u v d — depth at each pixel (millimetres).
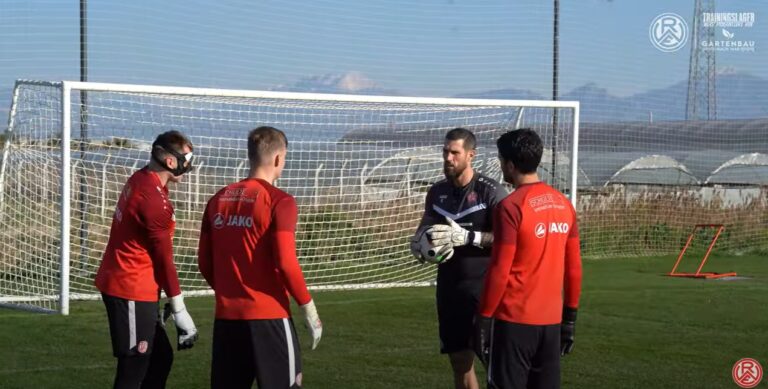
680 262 16156
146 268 5227
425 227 5840
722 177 23031
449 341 5711
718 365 7594
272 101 11938
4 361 7543
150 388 5402
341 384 6898
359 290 12281
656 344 8469
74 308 10250
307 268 12945
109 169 11305
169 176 5305
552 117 14609
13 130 10969
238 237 4594
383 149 13359
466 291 5629
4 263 11062
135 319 5184
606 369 7426
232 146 11945
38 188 10977
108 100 11109
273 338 4582
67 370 7238
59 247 10398
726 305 10883
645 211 18078
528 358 4625
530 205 4566
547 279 4609
